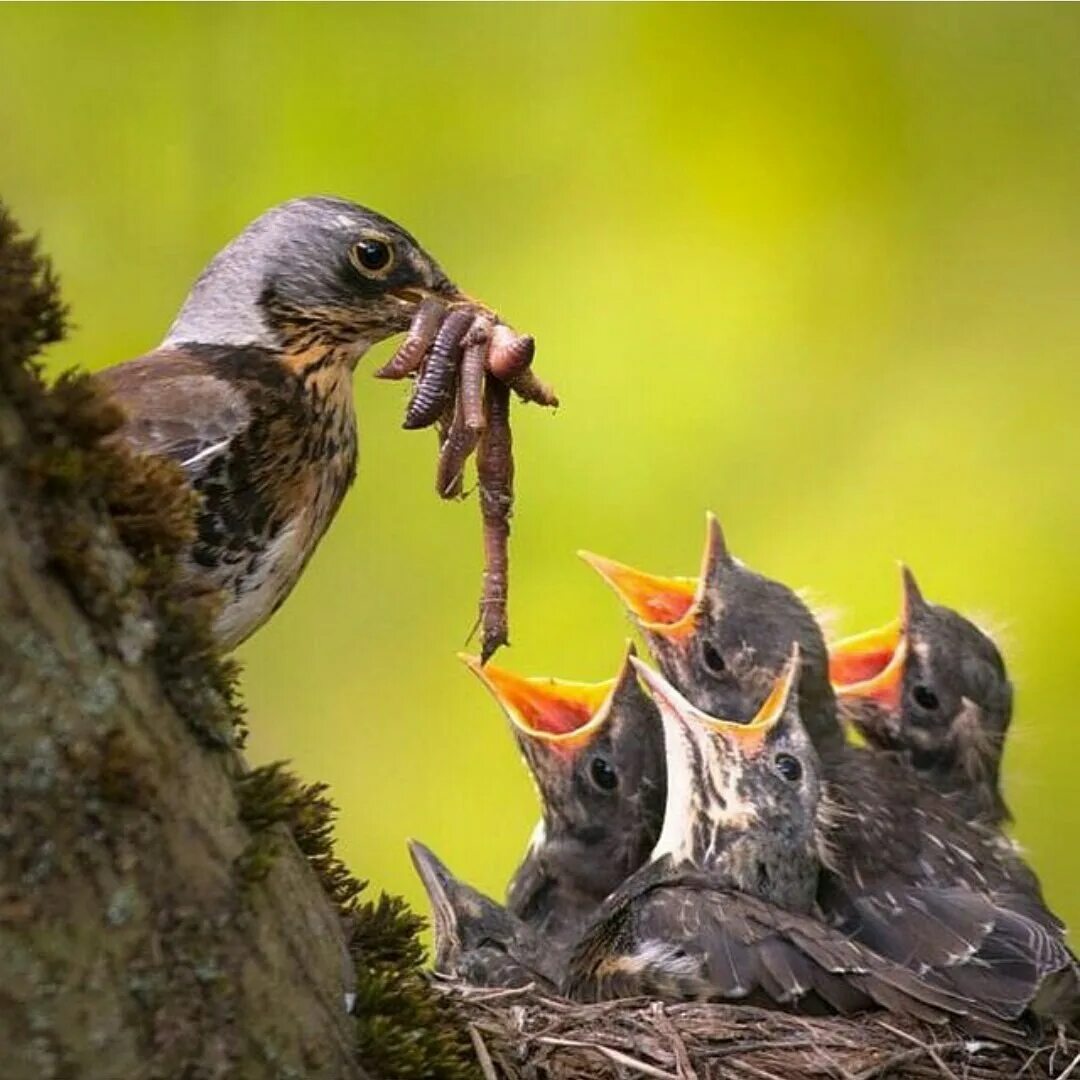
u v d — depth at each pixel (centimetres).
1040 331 1496
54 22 1477
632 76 1501
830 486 1455
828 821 940
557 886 1005
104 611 501
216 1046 507
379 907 618
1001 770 1116
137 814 498
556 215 1491
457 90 1493
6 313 502
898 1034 781
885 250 1487
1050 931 919
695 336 1484
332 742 1488
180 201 1467
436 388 812
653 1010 764
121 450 529
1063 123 1519
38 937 480
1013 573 1415
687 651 1055
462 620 1505
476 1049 665
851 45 1498
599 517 1447
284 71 1479
